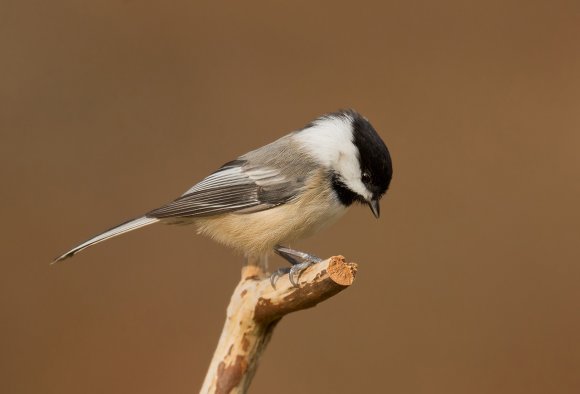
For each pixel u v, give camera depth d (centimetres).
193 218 766
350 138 744
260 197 741
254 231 750
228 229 760
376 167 740
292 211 740
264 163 754
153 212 752
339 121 759
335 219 768
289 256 786
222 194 752
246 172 755
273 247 760
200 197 756
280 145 773
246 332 637
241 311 634
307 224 750
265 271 696
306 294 594
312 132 765
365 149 738
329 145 747
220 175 767
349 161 740
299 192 736
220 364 643
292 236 757
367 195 750
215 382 643
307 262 686
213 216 761
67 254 733
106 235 746
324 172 740
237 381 642
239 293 642
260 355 649
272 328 648
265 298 618
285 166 746
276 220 743
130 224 750
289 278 609
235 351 640
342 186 745
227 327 645
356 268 580
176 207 752
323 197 742
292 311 619
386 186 753
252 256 769
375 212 756
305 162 745
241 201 746
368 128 751
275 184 740
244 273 670
